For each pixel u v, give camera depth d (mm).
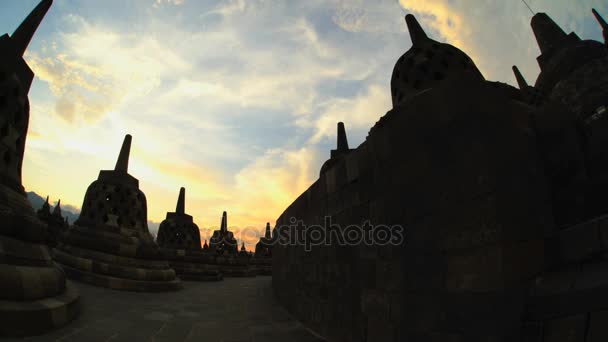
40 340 4398
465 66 6867
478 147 3510
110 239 11688
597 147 3506
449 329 3430
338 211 6363
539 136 3838
